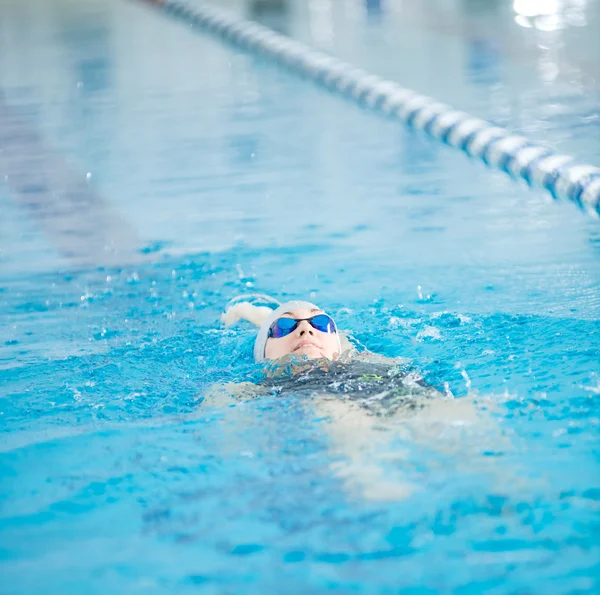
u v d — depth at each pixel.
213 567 3.28
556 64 14.67
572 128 10.98
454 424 4.24
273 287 7.04
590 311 6.02
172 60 17.08
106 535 3.55
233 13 20.81
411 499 3.62
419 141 11.55
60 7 23.25
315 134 12.10
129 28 20.22
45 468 4.14
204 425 4.46
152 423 4.61
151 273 7.56
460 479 3.75
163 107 13.90
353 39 17.77
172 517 3.62
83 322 6.52
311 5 21.48
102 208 9.54
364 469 3.84
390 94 13.41
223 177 10.39
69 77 16.14
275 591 3.12
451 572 3.18
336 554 3.31
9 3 24.16
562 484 3.71
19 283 7.48
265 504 3.65
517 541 3.34
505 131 11.07
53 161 11.44
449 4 21.06
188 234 8.54
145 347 5.94
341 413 4.38
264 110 13.54
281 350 5.37
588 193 8.82
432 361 5.27
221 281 7.27
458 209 8.82
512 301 6.36
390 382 4.86
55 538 3.55
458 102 12.73
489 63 15.13
